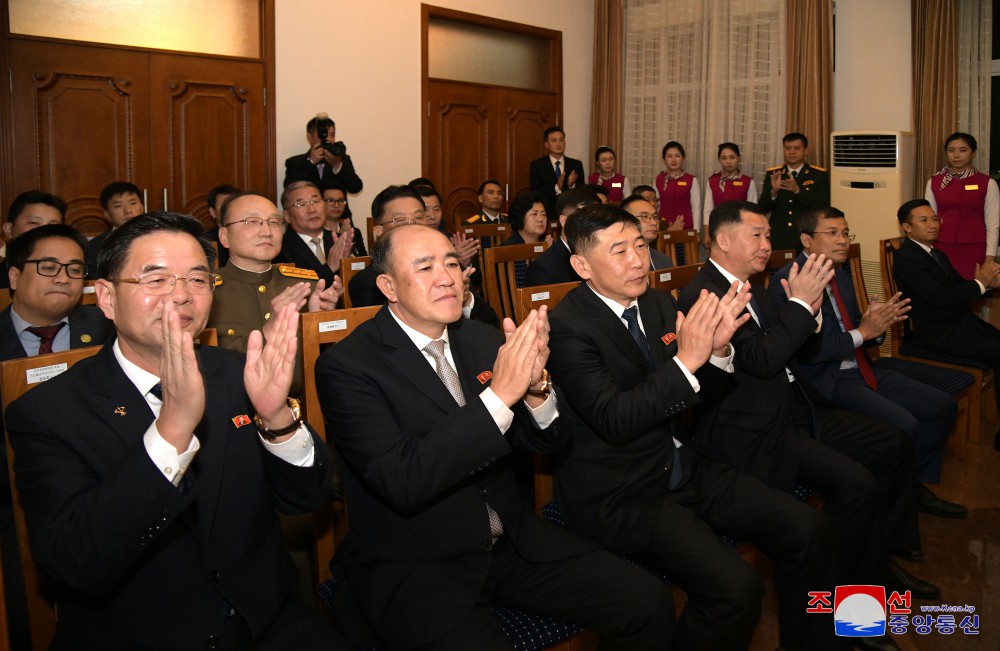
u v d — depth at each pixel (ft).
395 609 4.76
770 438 7.22
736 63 21.04
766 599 7.80
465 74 21.35
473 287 13.50
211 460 4.31
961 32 17.75
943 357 11.80
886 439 8.00
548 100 23.12
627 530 5.92
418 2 19.77
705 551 5.65
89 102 15.53
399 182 19.97
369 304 9.30
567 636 5.14
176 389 3.58
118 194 12.94
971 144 16.28
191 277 4.25
